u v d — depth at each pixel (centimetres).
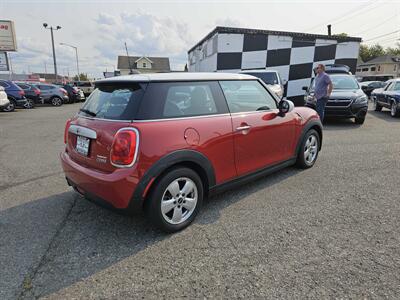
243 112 320
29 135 763
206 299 188
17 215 306
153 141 240
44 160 518
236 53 1355
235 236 261
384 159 486
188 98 275
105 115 259
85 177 254
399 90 1066
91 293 195
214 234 265
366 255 230
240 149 313
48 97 1823
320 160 484
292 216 296
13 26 2041
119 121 243
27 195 359
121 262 227
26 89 1647
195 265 222
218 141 287
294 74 1449
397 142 610
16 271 216
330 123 877
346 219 288
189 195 278
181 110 267
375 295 188
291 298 187
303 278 205
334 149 557
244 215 300
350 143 606
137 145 233
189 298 189
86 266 222
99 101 279
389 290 192
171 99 263
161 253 238
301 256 230
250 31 1344
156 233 269
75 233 270
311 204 322
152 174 240
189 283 203
